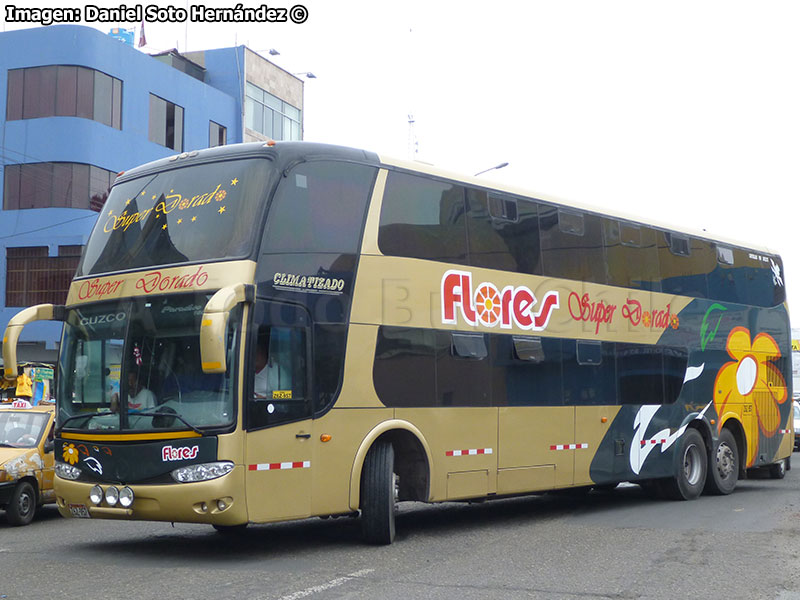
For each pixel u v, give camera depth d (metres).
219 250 9.22
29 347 32.78
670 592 7.58
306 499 9.33
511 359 11.96
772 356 17.94
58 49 32.50
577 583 7.92
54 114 32.38
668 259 15.31
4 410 14.00
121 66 33.88
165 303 9.28
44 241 32.25
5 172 32.84
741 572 8.46
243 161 9.63
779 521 12.10
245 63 40.09
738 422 16.66
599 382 13.45
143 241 9.80
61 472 9.62
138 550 9.91
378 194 10.48
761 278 17.88
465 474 11.11
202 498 8.66
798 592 7.61
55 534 11.73
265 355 9.09
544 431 12.38
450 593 7.45
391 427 10.20
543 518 12.80
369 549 9.83
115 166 33.53
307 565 8.77
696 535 10.82
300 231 9.59
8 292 32.78
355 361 9.91
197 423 8.83
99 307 9.74
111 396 9.34
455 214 11.48
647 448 14.33
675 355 15.14
